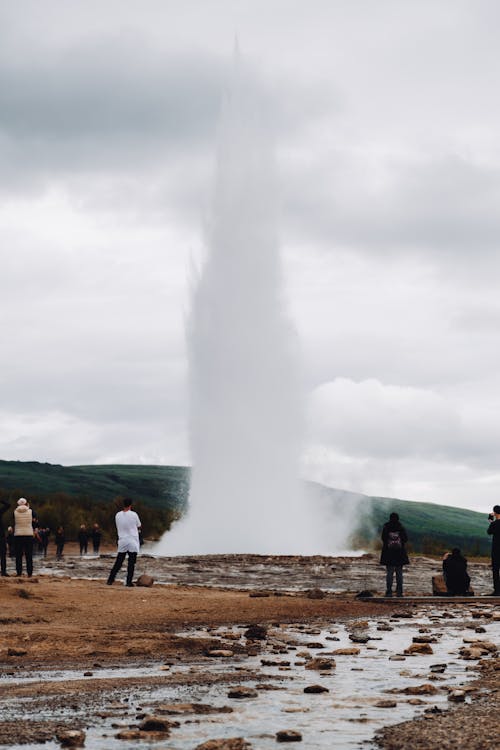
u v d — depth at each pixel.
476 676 9.84
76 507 89.19
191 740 6.61
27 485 165.25
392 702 8.00
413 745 6.32
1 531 24.36
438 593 23.03
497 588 22.52
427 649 12.05
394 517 22.27
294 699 8.36
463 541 162.38
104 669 10.27
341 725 7.16
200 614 16.81
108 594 19.09
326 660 10.59
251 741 6.58
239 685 9.22
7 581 20.64
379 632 15.01
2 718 7.39
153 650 11.89
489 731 6.65
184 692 8.71
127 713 7.64
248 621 16.22
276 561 38.53
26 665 10.59
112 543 79.81
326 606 19.33
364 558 41.41
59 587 20.05
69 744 6.44
